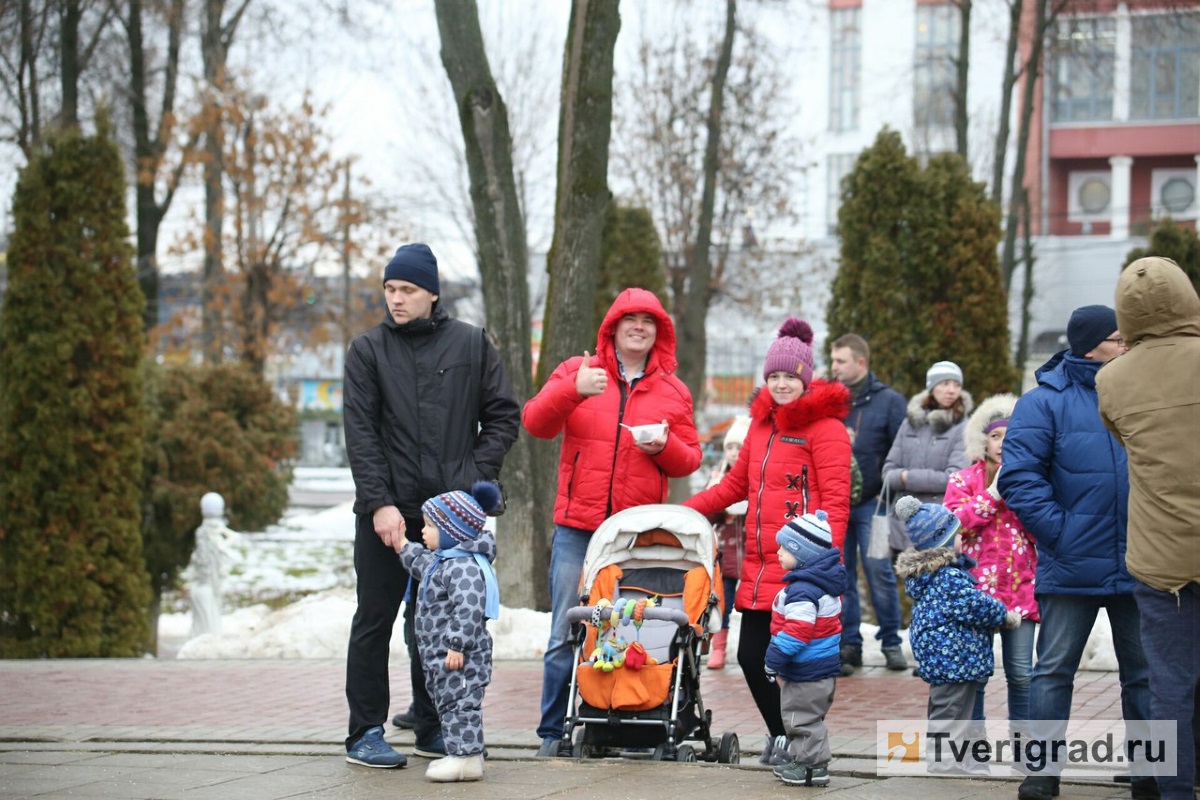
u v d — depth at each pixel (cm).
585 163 2530
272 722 1573
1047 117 8962
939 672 1180
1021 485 1096
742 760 1365
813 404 1260
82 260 2855
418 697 1284
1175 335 997
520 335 2602
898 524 1889
